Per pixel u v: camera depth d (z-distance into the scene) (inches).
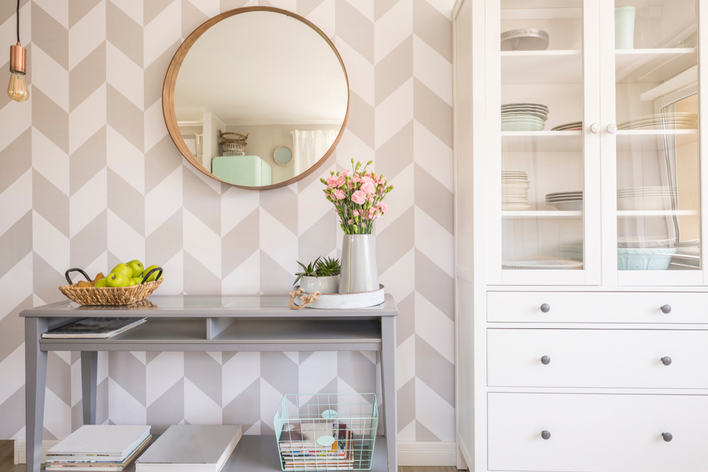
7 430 71.9
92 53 70.9
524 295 56.2
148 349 55.5
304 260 70.9
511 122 56.8
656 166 56.0
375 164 70.6
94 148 71.0
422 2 70.5
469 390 60.9
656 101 56.0
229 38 69.7
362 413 71.6
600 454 55.7
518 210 56.7
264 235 71.1
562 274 55.9
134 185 71.1
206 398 72.0
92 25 70.9
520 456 56.5
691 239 55.7
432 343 71.1
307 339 55.5
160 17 70.6
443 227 70.6
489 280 56.6
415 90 70.4
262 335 57.7
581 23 56.3
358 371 71.7
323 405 71.6
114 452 58.9
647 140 56.1
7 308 71.5
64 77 70.9
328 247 70.9
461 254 65.2
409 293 70.9
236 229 71.2
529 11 56.8
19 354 71.6
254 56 69.7
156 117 70.9
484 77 56.9
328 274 60.3
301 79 69.5
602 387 55.5
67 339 55.7
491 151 56.7
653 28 56.2
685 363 54.8
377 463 60.4
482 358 56.6
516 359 56.3
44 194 71.2
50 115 71.0
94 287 56.5
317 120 69.3
